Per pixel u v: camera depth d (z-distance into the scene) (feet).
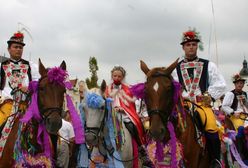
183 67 28.32
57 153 25.96
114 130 25.75
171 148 23.02
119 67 29.55
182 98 24.47
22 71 30.09
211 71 27.81
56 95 22.86
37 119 23.44
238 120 43.21
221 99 47.50
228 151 28.68
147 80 23.12
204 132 25.50
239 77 44.52
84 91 27.07
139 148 27.02
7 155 24.40
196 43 28.30
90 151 26.45
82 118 25.76
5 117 26.91
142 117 27.96
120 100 28.55
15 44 29.91
